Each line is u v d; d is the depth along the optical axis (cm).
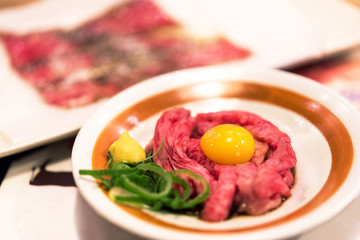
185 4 49
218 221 23
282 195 24
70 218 26
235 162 26
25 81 39
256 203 23
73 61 41
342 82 35
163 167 26
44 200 27
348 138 24
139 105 29
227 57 39
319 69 37
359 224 24
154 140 27
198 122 29
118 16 49
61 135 29
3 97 37
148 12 49
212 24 45
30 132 32
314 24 41
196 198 23
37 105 35
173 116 28
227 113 28
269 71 30
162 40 43
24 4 55
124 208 22
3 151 28
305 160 26
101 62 41
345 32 41
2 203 27
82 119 33
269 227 20
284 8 44
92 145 26
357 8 45
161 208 23
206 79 31
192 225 22
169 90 30
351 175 22
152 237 20
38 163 30
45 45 45
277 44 40
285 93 29
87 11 50
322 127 27
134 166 26
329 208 20
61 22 49
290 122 28
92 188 23
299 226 20
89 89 37
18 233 25
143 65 39
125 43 43
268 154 27
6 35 47
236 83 30
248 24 44
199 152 27
